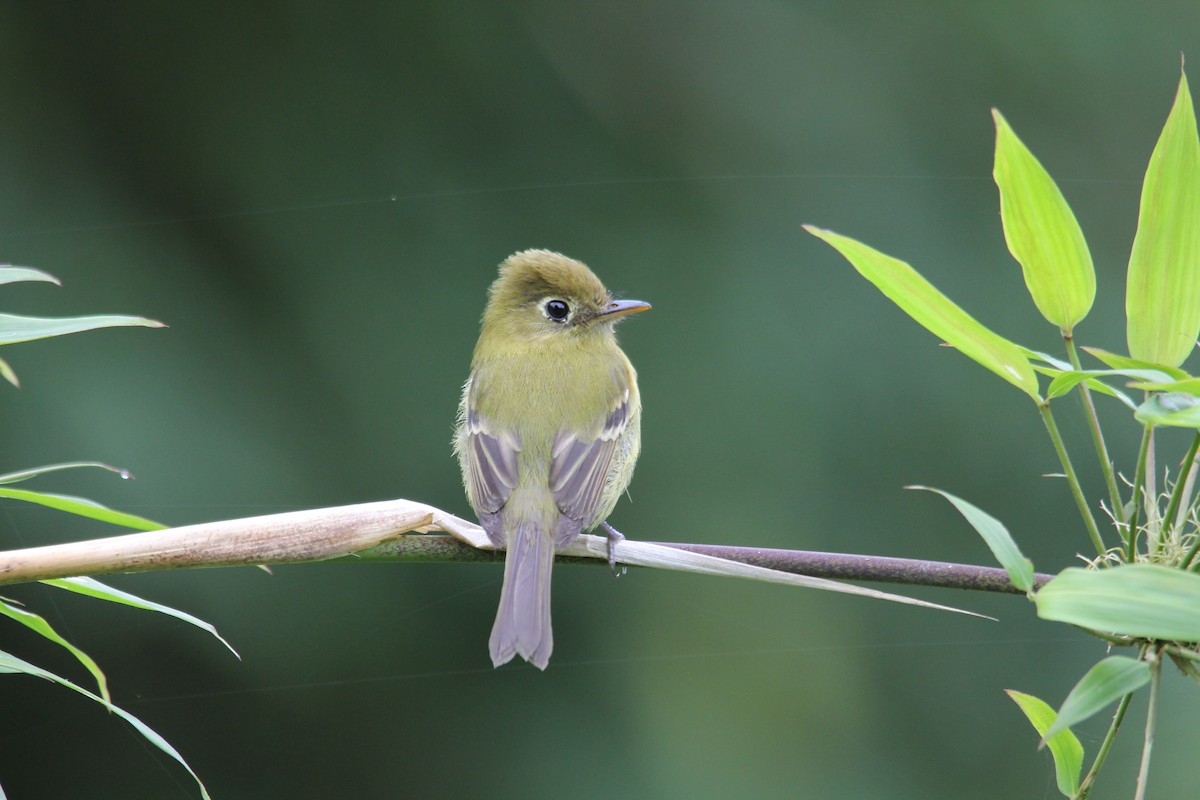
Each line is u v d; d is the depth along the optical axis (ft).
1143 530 16.11
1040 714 16.76
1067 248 15.84
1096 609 13.41
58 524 33.99
